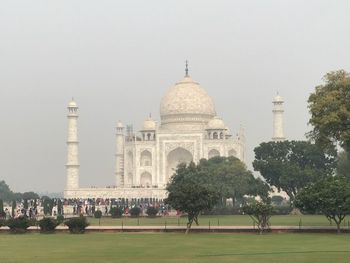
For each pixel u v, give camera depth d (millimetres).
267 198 152875
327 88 99375
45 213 136500
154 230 85500
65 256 55531
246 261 51375
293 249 60188
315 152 158375
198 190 83812
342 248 60844
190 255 55625
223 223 99688
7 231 86438
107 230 85625
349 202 78625
